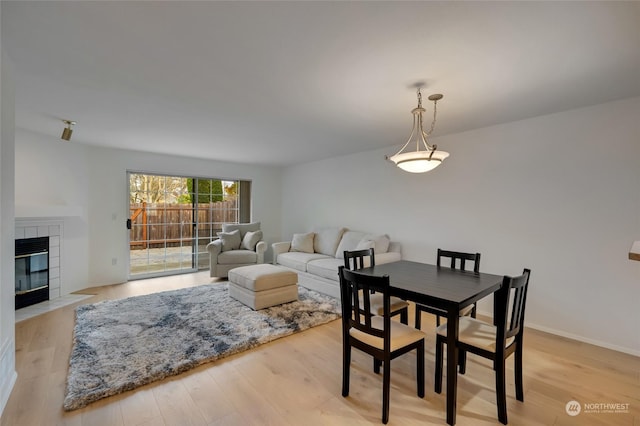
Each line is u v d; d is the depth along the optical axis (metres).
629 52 1.76
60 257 4.00
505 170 3.24
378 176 4.62
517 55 1.80
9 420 1.68
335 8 1.38
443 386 2.07
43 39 1.65
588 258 2.72
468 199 3.55
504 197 3.25
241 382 2.09
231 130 3.53
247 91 2.37
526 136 3.08
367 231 4.80
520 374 1.90
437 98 2.49
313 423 1.70
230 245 5.30
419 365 1.94
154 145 4.38
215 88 2.31
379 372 2.23
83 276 4.34
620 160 2.54
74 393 1.87
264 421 1.71
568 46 1.70
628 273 2.52
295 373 2.21
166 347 2.51
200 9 1.39
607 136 2.60
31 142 3.69
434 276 2.33
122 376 2.07
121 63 1.93
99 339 2.65
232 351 2.48
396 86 2.26
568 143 2.81
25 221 3.57
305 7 1.38
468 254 2.61
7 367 1.86
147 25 1.53
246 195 6.35
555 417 1.76
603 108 2.62
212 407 1.82
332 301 3.76
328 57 1.84
